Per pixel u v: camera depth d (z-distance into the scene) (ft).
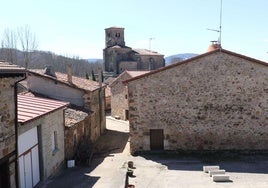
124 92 123.54
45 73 81.10
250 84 63.72
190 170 56.24
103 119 96.73
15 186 35.53
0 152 32.14
